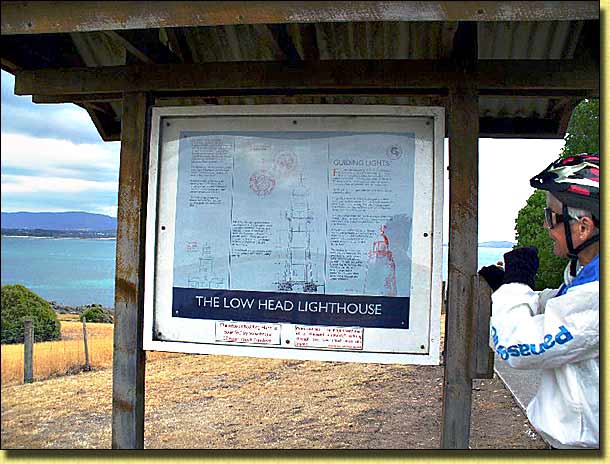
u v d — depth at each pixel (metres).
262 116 2.54
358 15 1.54
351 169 2.48
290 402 7.35
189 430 6.25
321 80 2.44
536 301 2.10
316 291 2.47
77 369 9.66
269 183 2.53
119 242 2.55
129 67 2.55
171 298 2.55
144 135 2.56
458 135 2.33
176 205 2.58
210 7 1.58
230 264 2.53
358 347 2.43
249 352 2.49
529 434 5.77
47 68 2.74
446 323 2.31
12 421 6.85
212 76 2.50
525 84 2.34
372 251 2.45
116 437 2.54
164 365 9.79
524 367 2.07
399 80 2.39
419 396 7.56
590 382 2.02
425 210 2.43
